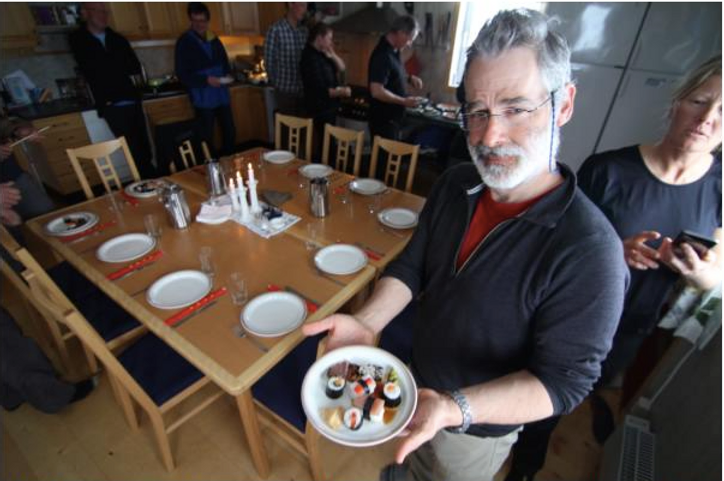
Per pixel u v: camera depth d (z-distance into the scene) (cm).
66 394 158
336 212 179
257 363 101
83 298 163
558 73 63
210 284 127
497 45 63
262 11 428
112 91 323
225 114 397
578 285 63
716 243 94
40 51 319
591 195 120
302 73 348
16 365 143
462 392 68
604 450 150
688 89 95
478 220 83
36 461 149
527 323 73
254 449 134
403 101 309
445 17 341
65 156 324
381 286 100
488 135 68
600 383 158
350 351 87
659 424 134
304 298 123
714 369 110
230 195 182
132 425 157
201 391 176
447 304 83
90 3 292
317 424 74
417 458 114
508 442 93
